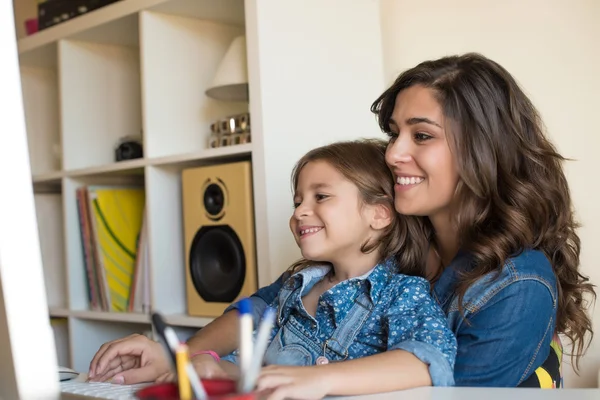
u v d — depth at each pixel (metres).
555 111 1.89
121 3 2.07
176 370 0.51
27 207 0.51
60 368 1.07
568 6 1.86
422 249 1.20
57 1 2.34
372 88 2.01
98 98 2.37
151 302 2.02
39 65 2.60
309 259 1.19
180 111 2.07
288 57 1.78
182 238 2.05
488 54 2.00
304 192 1.19
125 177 2.40
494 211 1.09
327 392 0.73
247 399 0.49
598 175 1.83
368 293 1.07
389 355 0.84
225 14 2.08
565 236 1.17
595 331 1.83
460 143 1.09
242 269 1.82
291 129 1.77
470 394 0.71
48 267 2.50
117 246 2.24
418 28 2.12
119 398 0.67
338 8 1.92
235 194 1.82
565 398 0.67
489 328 0.96
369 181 1.16
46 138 2.61
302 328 1.12
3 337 0.51
